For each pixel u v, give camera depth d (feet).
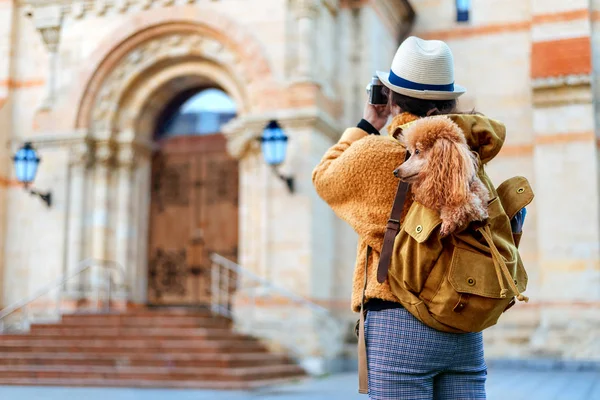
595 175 50.85
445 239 8.05
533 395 32.53
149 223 56.44
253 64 50.01
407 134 8.21
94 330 45.27
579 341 48.91
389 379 8.14
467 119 8.64
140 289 54.70
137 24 52.75
